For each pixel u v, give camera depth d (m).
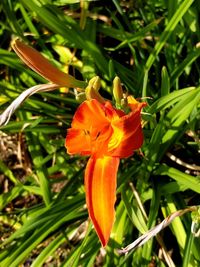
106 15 0.42
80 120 0.23
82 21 0.39
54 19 0.36
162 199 0.35
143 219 0.33
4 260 0.33
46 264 0.40
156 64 0.38
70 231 0.37
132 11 0.41
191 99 0.31
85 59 0.40
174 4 0.35
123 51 0.43
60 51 0.41
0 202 0.39
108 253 0.34
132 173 0.35
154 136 0.33
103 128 0.23
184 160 0.38
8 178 0.44
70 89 0.40
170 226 0.33
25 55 0.26
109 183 0.23
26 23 0.42
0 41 0.44
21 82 0.43
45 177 0.37
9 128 0.36
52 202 0.36
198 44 0.36
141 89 0.36
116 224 0.34
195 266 0.32
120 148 0.22
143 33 0.36
